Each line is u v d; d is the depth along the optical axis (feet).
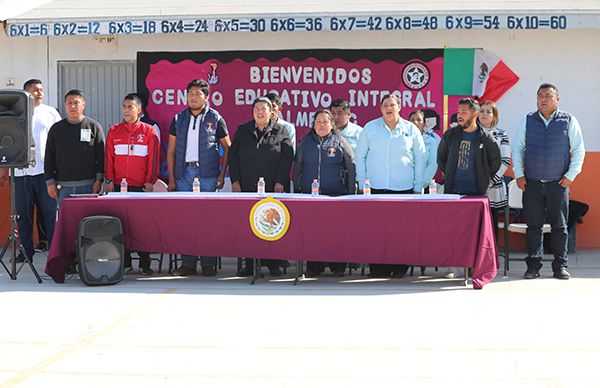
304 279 30.68
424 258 28.45
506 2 35.32
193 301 26.25
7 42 39.29
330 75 37.78
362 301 26.13
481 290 27.91
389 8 35.09
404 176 30.94
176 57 38.52
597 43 36.55
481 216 28.17
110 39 38.86
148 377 18.25
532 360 19.35
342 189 30.73
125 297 26.96
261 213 29.09
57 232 29.53
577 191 36.94
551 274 31.17
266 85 38.09
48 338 21.61
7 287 29.01
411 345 20.68
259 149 31.09
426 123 37.42
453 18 34.35
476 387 17.44
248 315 24.13
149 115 38.68
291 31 35.35
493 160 30.01
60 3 37.88
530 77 36.91
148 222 29.84
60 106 39.37
